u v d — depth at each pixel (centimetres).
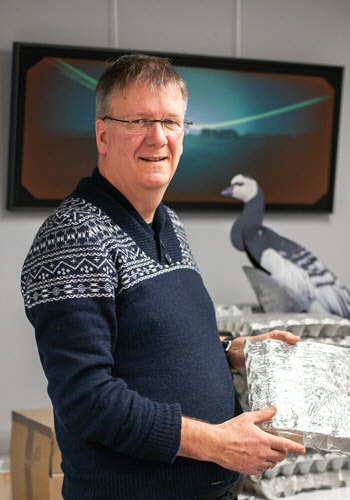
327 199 382
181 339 179
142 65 179
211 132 357
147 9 350
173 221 202
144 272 178
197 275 194
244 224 351
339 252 390
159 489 177
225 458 167
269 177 370
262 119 365
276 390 186
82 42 341
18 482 300
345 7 383
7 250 336
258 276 341
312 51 378
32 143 333
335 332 307
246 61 359
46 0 335
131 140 178
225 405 186
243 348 208
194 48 359
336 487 297
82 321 165
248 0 366
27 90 329
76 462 178
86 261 167
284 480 291
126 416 163
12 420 305
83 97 338
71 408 164
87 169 342
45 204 337
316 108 374
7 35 330
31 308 170
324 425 177
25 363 342
